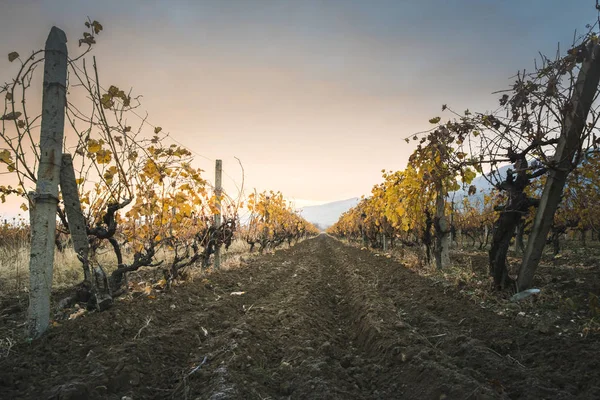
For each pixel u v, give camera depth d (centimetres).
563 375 326
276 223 1867
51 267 423
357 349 478
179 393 324
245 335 445
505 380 325
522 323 474
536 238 546
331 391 316
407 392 327
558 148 505
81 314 482
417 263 998
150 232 645
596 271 738
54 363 357
